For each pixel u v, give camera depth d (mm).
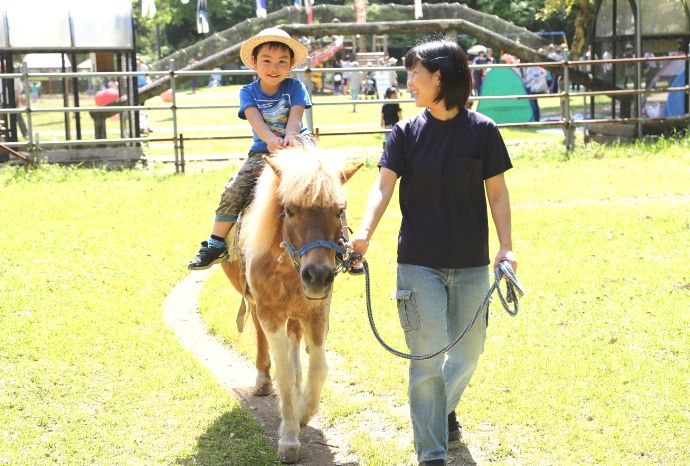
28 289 7355
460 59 3963
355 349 5988
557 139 18203
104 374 5527
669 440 4469
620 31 17406
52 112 15047
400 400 5188
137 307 7012
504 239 4043
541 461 4352
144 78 27469
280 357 4453
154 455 4434
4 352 5801
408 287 4051
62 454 4414
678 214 9758
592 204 10758
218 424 4824
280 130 4941
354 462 4441
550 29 43406
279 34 4812
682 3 16688
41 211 10711
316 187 3885
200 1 21406
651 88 16922
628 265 7816
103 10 15945
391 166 4070
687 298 6766
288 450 4398
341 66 39156
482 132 4039
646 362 5504
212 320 6758
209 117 27219
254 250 4371
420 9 19375
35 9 15656
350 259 3988
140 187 12656
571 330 6195
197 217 10500
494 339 6062
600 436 4551
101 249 8898
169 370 5605
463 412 4906
